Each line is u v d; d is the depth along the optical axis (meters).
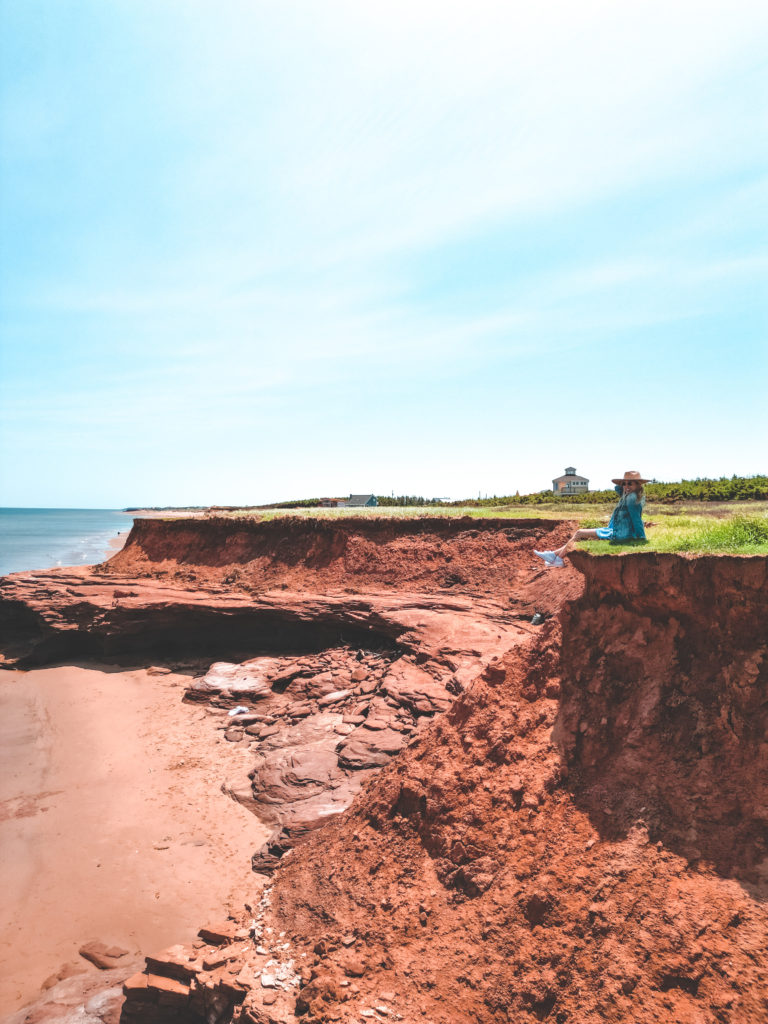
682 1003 4.84
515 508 24.52
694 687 6.09
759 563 5.67
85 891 8.38
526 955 5.48
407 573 18.02
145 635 19.53
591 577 7.11
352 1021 5.37
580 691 6.84
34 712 14.70
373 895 6.48
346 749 10.69
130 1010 6.42
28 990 7.03
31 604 20.47
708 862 5.34
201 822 9.83
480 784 6.76
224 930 6.82
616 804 5.98
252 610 18.03
